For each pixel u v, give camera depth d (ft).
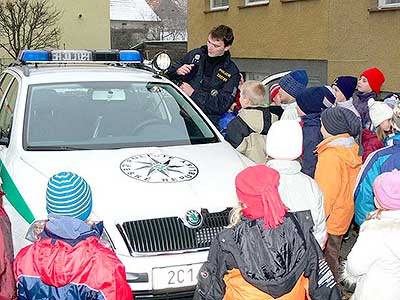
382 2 33.30
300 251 9.05
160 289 12.01
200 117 17.70
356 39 35.01
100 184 13.29
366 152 17.60
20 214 12.65
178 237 12.32
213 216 12.82
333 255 13.92
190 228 12.44
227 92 20.59
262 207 9.00
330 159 13.46
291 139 11.54
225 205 13.07
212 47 20.48
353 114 13.79
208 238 12.48
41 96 16.79
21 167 14.12
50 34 69.00
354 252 9.96
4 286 8.87
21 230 12.33
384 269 9.75
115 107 17.02
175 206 12.78
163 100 17.79
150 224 12.40
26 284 8.79
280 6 42.39
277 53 43.32
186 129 16.94
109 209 12.53
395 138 13.30
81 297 8.64
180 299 12.15
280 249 8.96
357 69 35.12
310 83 39.81
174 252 12.19
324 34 37.68
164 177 13.80
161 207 12.71
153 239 12.22
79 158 14.60
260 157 16.66
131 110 17.06
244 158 15.80
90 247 8.79
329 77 37.50
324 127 13.76
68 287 8.66
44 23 67.15
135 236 12.21
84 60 19.06
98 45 76.18
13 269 9.00
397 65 32.14
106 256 8.83
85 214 9.83
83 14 74.74
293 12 40.88
